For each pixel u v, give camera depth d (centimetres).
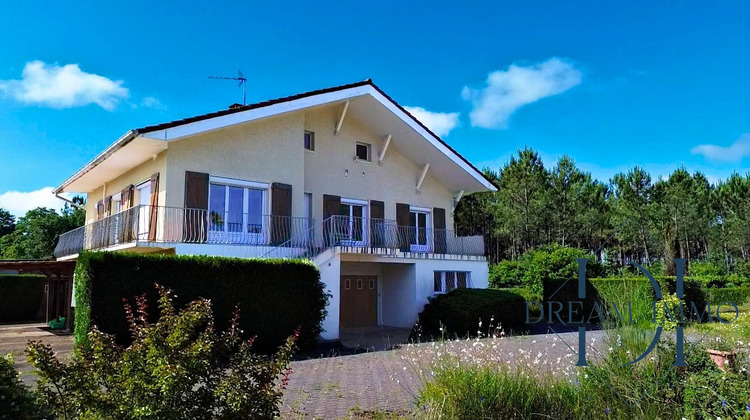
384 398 743
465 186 2223
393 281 1927
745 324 1116
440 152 2002
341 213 1878
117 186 1861
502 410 542
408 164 2119
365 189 1944
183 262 1121
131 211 1441
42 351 382
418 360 733
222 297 1157
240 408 398
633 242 3516
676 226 3431
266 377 423
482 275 2094
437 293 1925
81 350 409
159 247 1352
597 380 577
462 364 620
